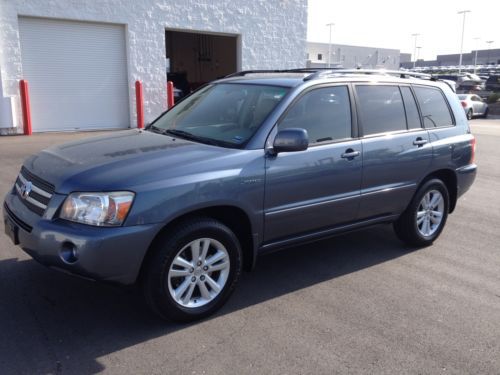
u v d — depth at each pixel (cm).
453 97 602
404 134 521
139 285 370
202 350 346
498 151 1337
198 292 392
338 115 468
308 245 571
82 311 393
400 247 574
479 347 363
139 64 1557
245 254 426
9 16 1302
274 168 409
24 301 404
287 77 483
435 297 444
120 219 337
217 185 374
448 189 600
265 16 1812
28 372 314
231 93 485
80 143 445
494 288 468
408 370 332
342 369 330
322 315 403
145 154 389
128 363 328
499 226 671
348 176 465
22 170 423
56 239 337
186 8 1617
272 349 350
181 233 361
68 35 1425
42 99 1415
